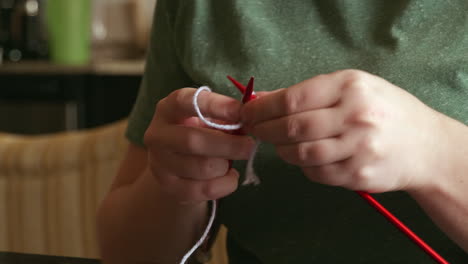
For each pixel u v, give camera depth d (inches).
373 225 27.0
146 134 23.4
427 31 26.5
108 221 30.1
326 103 19.6
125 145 47.0
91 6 104.1
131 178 31.6
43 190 48.3
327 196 27.1
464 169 20.8
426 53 26.1
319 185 27.0
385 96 19.9
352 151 19.4
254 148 21.9
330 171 19.8
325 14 28.1
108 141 47.4
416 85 25.9
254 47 28.4
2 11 100.7
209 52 29.6
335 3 27.9
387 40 26.9
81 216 48.1
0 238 48.9
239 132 22.2
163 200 27.5
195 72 29.6
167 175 23.2
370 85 19.8
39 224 48.6
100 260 24.6
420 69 25.9
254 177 22.4
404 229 20.4
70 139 48.8
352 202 26.8
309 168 20.2
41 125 96.3
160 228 28.3
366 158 19.4
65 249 48.3
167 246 28.8
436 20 26.5
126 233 29.1
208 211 27.9
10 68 95.9
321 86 19.6
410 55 26.2
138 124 31.8
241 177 28.2
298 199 27.6
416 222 26.3
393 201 26.1
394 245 27.1
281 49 28.2
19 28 101.2
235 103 21.5
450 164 20.9
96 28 105.1
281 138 19.9
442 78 25.7
